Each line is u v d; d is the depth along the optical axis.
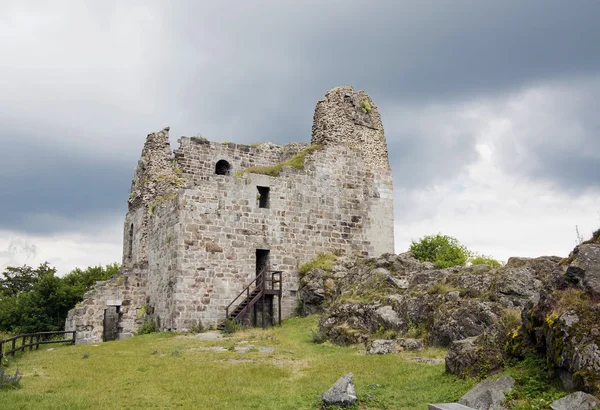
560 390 10.55
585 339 10.30
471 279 19.31
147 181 32.12
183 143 33.75
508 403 10.46
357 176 32.66
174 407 12.22
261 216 28.92
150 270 29.69
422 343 18.12
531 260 19.09
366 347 18.70
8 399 12.45
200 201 27.38
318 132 32.94
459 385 12.29
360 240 31.98
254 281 27.94
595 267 11.50
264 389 13.68
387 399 12.13
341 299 24.08
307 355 18.64
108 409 12.00
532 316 12.20
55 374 16.03
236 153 35.50
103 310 28.70
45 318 46.56
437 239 37.31
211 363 17.27
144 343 23.00
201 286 26.62
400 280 23.88
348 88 34.16
